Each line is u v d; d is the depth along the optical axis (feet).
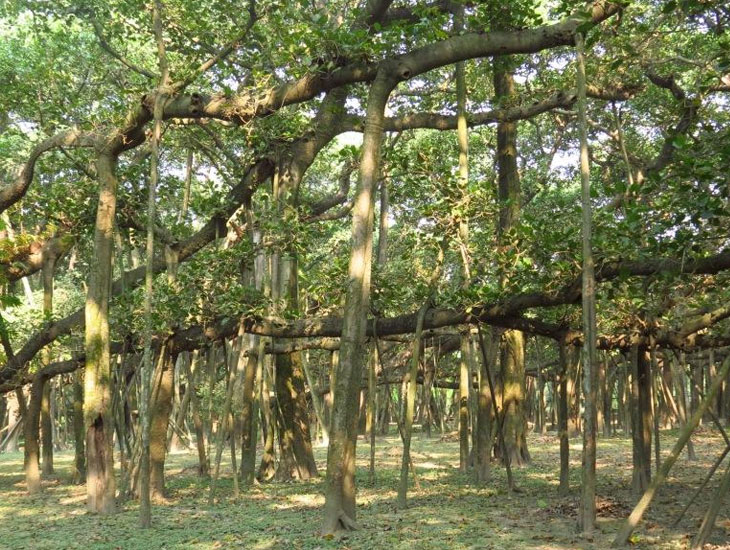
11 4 69.26
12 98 55.26
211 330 46.14
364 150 34.17
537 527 31.89
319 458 73.41
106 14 60.90
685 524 31.24
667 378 96.73
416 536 30.58
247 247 46.24
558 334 39.47
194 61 43.60
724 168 27.68
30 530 36.94
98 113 47.57
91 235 58.54
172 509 42.57
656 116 54.95
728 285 35.70
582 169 30.48
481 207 42.24
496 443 59.98
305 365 57.98
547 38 33.35
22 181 47.73
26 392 106.32
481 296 37.37
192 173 75.25
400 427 61.67
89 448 41.91
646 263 31.09
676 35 49.29
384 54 37.76
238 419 58.13
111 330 48.42
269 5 47.11
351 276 33.24
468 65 66.74
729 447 30.12
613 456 65.00
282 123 52.60
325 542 30.04
